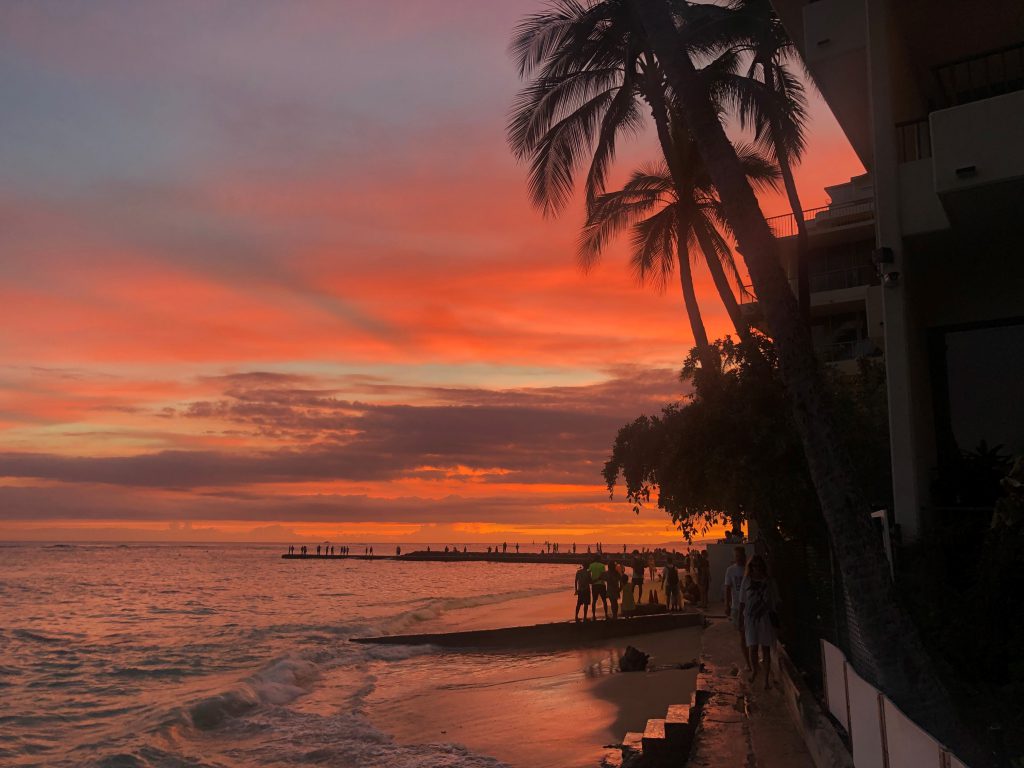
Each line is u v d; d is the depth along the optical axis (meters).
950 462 10.38
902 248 10.02
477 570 102.44
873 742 5.08
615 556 125.12
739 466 12.56
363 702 15.58
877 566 6.67
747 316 27.91
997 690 6.82
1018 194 8.60
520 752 10.99
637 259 25.30
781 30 19.61
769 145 20.86
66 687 18.94
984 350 11.39
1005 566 7.31
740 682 10.83
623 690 14.67
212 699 14.80
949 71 11.84
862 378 17.88
